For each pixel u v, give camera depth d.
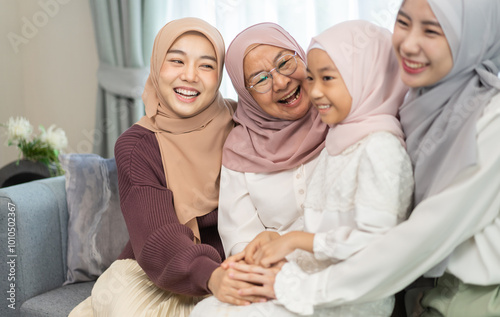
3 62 3.06
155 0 2.68
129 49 2.71
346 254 1.21
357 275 1.19
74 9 3.03
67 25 3.05
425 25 1.17
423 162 1.26
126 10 2.70
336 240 1.22
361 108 1.34
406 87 1.38
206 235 1.78
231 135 1.74
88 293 1.93
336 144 1.35
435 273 1.27
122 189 1.71
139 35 2.70
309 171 1.57
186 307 1.55
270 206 1.60
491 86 1.21
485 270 1.23
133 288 1.58
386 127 1.29
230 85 2.67
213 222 1.75
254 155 1.66
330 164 1.36
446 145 1.23
